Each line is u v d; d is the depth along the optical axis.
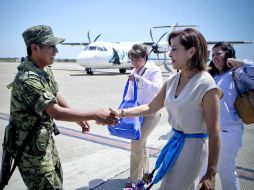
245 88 2.44
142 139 3.00
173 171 1.83
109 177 3.47
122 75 23.34
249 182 3.34
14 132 1.83
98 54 21.30
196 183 1.92
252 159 4.11
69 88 12.93
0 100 8.92
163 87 2.12
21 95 1.76
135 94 2.76
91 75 22.58
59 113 1.76
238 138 2.48
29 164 1.82
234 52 2.63
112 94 11.03
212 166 1.69
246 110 2.44
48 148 1.89
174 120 1.88
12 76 18.61
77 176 3.48
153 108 2.19
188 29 1.80
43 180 1.83
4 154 1.88
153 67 3.08
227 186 2.52
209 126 1.72
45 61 1.89
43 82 1.82
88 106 8.36
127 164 3.88
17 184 3.22
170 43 1.87
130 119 2.71
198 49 1.77
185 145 1.81
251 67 2.39
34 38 1.82
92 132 5.46
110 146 4.63
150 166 3.81
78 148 4.51
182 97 1.77
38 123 1.83
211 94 1.70
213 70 2.71
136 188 2.08
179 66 1.83
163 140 5.01
